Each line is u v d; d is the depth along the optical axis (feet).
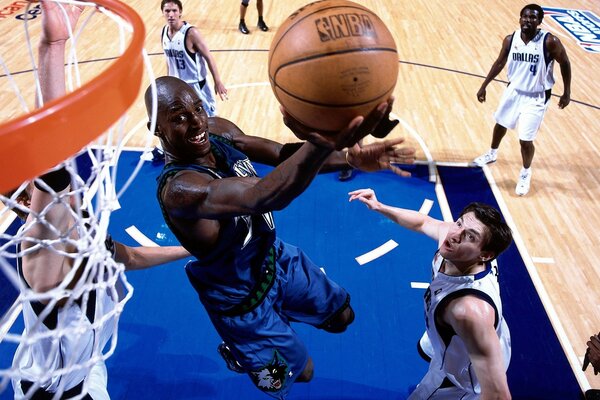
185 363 11.28
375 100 4.46
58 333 5.45
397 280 13.42
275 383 8.37
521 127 16.10
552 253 14.35
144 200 16.08
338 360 11.40
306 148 4.56
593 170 18.01
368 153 5.39
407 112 21.25
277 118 20.56
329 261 13.98
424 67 25.25
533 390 10.73
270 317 8.12
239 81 23.43
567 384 10.87
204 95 18.26
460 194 16.71
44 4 5.52
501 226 7.29
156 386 10.79
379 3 34.04
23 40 26.13
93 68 23.48
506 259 14.08
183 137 6.40
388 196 16.49
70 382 6.91
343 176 17.02
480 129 20.29
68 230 5.54
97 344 6.17
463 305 7.26
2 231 13.92
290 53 4.48
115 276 5.80
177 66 17.70
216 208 5.47
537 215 15.83
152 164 17.70
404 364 11.32
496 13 32.96
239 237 7.19
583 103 22.30
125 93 4.02
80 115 3.58
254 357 8.13
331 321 9.27
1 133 3.20
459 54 26.84
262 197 4.90
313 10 4.58
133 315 12.34
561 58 15.79
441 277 7.71
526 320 12.29
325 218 15.55
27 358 6.79
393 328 12.14
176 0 16.85
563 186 17.16
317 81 4.35
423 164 18.07
